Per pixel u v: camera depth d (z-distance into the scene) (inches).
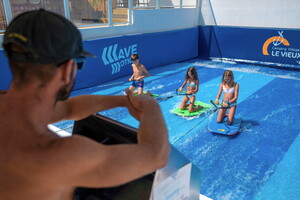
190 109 268.8
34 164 28.6
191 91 262.1
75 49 31.5
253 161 186.2
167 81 382.6
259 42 462.0
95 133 56.2
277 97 312.2
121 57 390.0
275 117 257.1
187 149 204.8
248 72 426.6
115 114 270.4
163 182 42.4
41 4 325.7
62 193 33.5
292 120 249.9
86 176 29.7
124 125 49.7
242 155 194.1
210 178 169.2
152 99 47.1
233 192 155.9
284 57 442.3
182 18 497.0
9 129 29.8
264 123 244.7
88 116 55.2
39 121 31.5
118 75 394.3
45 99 31.3
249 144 209.0
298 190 156.3
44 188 30.0
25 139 29.7
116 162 30.4
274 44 445.7
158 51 454.9
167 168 42.2
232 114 233.9
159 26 452.4
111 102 52.1
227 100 234.2
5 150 29.2
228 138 219.3
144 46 424.8
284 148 201.5
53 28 28.8
